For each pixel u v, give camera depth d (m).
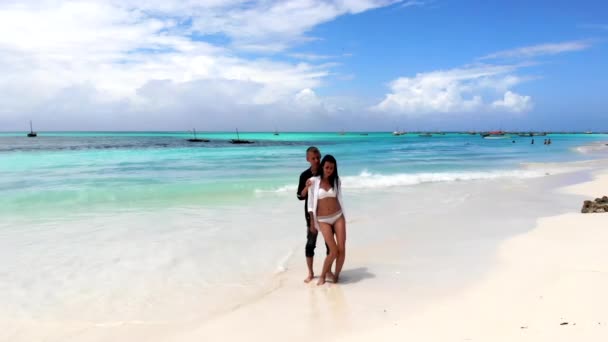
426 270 5.61
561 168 22.70
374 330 3.87
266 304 4.68
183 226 8.50
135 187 13.61
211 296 4.97
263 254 6.67
